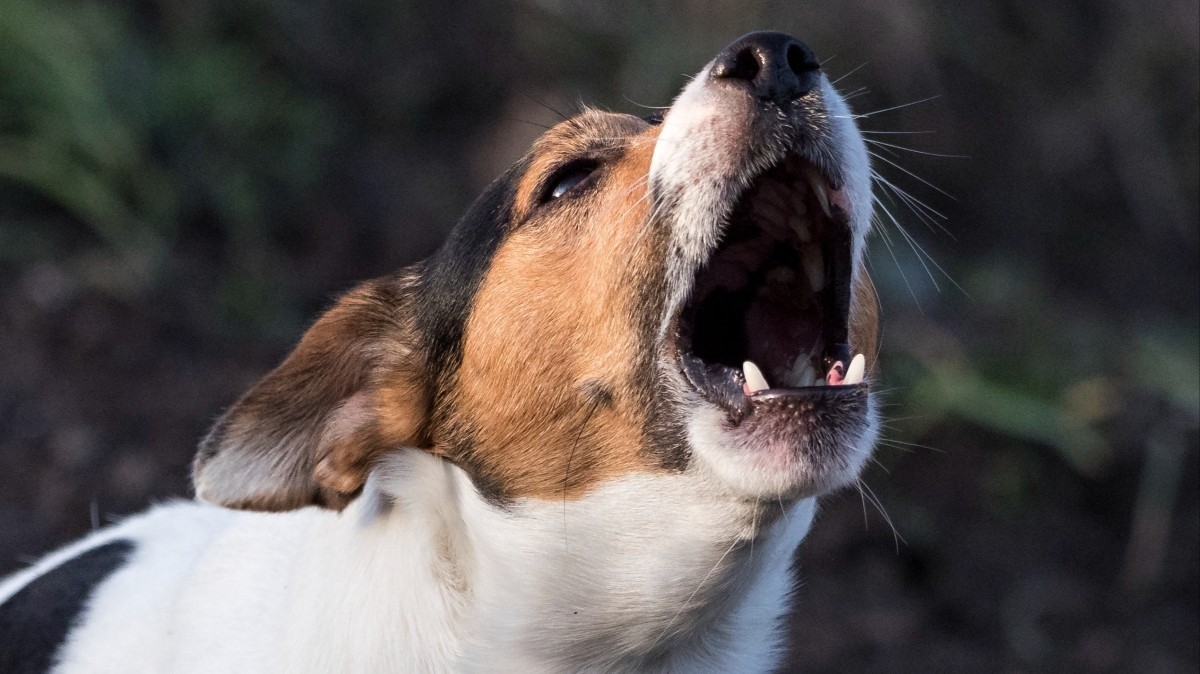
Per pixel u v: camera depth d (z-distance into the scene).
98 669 5.66
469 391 5.09
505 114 13.98
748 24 13.88
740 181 4.71
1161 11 15.39
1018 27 15.09
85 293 11.20
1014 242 14.35
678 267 4.73
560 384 4.91
